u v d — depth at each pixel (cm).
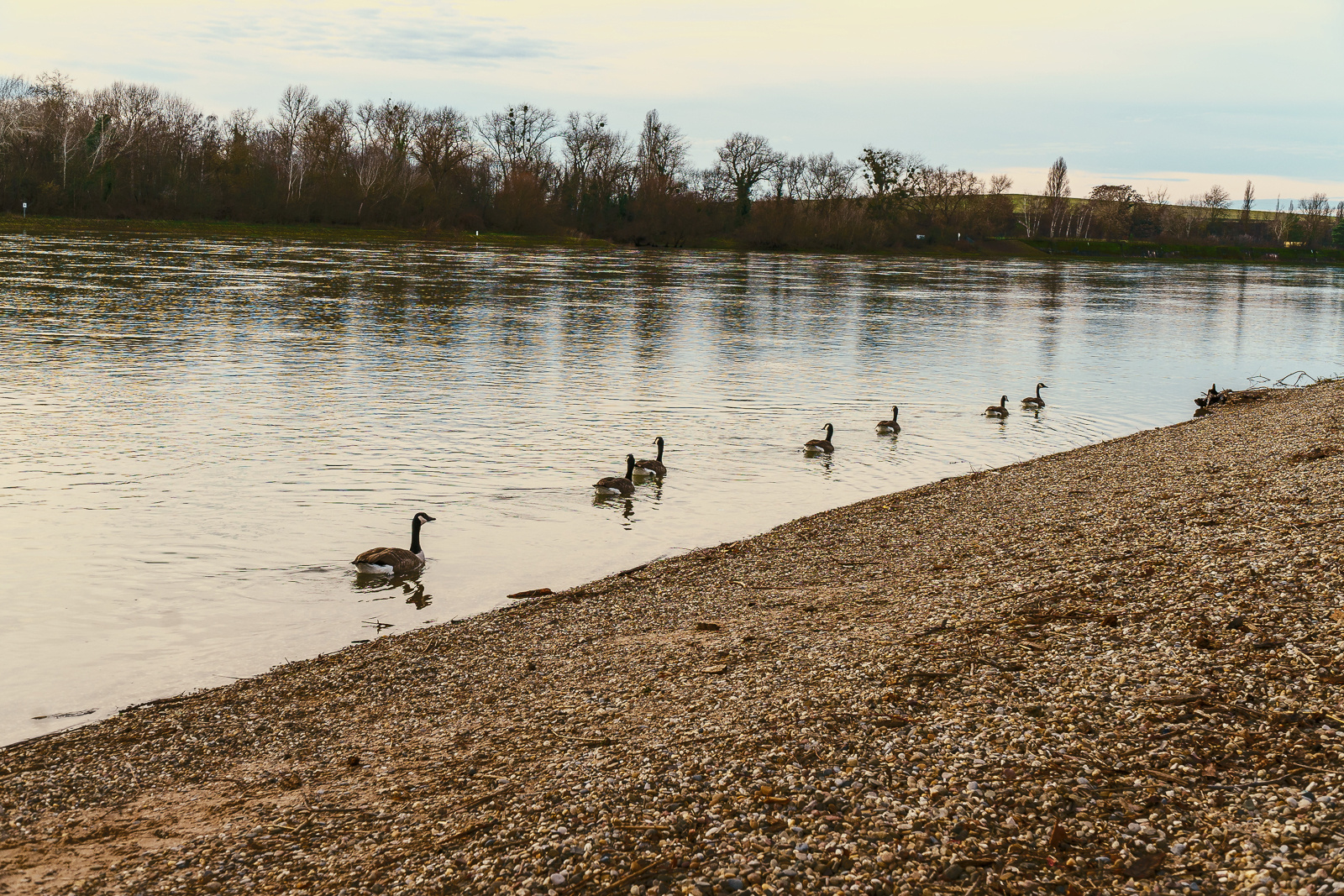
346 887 780
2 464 2347
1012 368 4594
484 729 1088
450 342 4634
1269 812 741
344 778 997
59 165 11875
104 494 2167
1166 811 761
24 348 3850
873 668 1097
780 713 1000
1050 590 1319
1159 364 4947
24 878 839
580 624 1455
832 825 784
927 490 2264
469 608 1598
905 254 16812
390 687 1251
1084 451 2667
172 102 14388
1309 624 1054
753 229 16200
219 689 1269
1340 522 1428
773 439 2973
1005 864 719
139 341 4175
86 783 1021
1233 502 1700
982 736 898
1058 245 19275
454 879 771
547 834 816
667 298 7275
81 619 1526
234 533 1953
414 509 2159
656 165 17388
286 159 14162
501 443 2781
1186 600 1189
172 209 12488
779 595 1534
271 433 2761
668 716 1045
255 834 886
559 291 7356
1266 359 5222
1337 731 837
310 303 5819
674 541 1984
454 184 15388
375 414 3061
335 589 1684
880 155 17938
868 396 3738
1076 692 970
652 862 760
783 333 5538
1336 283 13800
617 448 2777
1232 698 917
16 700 1248
